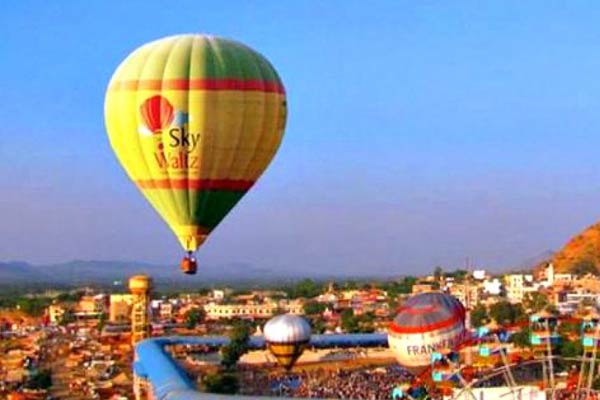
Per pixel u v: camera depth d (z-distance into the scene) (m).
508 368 100.19
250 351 186.88
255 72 73.12
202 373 169.88
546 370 105.94
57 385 195.50
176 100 71.56
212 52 72.69
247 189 75.38
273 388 151.38
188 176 72.94
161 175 73.38
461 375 100.12
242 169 73.94
